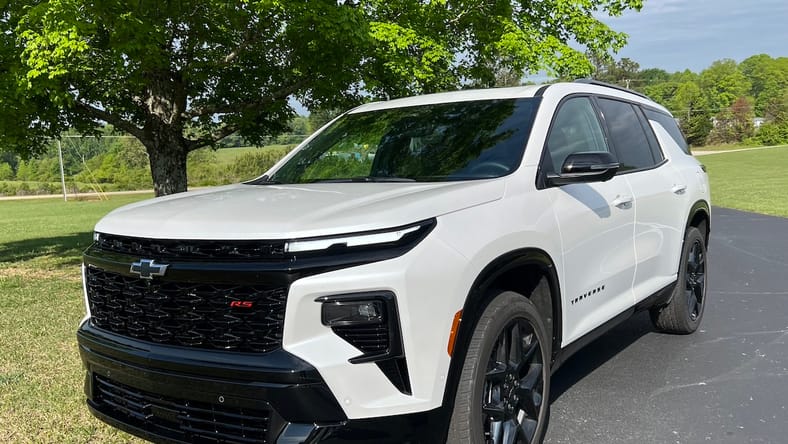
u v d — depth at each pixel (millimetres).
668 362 4887
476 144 3582
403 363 2461
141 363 2705
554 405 4105
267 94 10367
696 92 111812
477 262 2727
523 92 3955
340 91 10539
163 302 2656
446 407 2604
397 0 9234
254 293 2439
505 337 2986
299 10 7918
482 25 10219
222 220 2646
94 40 8422
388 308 2414
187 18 8719
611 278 4008
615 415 3932
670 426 3752
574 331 3613
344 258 2416
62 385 4434
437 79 9602
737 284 7629
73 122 10125
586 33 10523
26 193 54688
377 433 2416
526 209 3160
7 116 8594
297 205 2795
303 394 2336
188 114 10266
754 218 14672
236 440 2502
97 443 3543
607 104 4477
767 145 94438
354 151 4012
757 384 4387
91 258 2998
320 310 2393
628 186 4246
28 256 12008
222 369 2451
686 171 5336
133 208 3227
